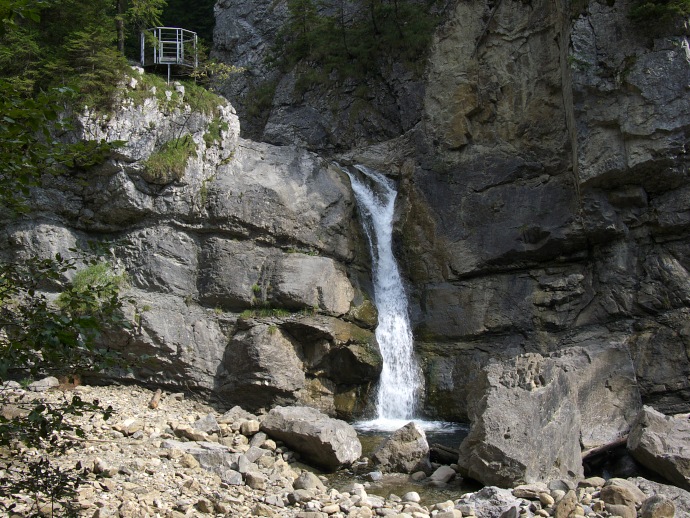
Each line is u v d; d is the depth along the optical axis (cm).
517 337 1888
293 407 1509
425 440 1394
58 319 605
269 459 1325
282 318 1767
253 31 3572
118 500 1037
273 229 1877
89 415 1461
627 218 1795
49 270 685
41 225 1775
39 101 607
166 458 1272
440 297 1989
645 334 1730
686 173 1719
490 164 2038
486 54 2125
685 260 1744
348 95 2883
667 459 1206
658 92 1709
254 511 1076
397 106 2778
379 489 1267
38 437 671
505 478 1208
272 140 2953
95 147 676
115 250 1836
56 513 930
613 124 1762
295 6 3144
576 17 1831
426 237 2067
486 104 2098
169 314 1758
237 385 1697
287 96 3048
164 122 1875
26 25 1956
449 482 1295
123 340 1711
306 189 1991
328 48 2952
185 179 1862
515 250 1925
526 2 2084
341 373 1806
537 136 2002
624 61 1753
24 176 640
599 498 1117
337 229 1984
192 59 2541
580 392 1564
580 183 1791
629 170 1734
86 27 1895
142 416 1527
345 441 1398
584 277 1859
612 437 1478
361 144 2783
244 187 1888
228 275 1816
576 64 1795
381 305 2047
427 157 2152
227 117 1998
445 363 1922
